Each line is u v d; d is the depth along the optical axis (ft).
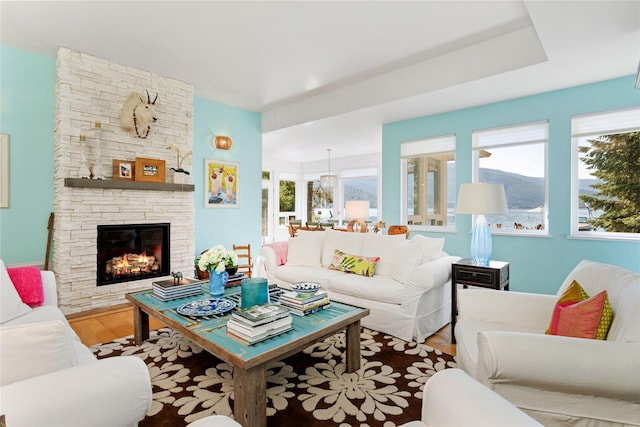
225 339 5.82
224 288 9.05
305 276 11.71
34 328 3.33
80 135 11.70
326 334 6.48
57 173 11.68
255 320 5.76
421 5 8.99
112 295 12.41
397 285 9.91
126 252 13.08
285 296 7.61
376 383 6.88
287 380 7.00
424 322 9.40
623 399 4.04
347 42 11.08
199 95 16.39
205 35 10.64
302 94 16.28
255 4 8.96
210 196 17.02
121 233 12.93
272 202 30.27
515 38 10.55
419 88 12.80
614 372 3.93
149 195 13.50
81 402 3.28
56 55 11.95
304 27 10.14
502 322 6.60
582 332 4.82
